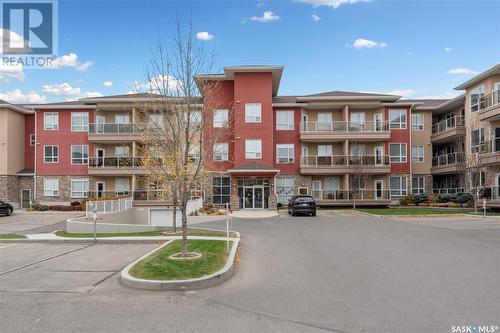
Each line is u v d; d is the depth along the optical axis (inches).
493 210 1155.3
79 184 1539.1
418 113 1612.9
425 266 392.8
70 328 231.9
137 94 764.0
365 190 1459.2
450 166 1422.2
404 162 1536.7
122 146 1556.3
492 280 332.8
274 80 1508.4
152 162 648.4
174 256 421.7
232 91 1450.5
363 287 315.3
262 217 1079.0
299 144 1512.1
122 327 233.1
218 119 1411.2
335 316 247.0
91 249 554.6
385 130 1491.1
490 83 1205.1
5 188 1509.6
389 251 486.3
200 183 887.7
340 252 484.4
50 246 590.9
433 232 680.4
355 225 824.9
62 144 1547.7
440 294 291.4
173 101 507.5
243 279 351.9
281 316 249.3
